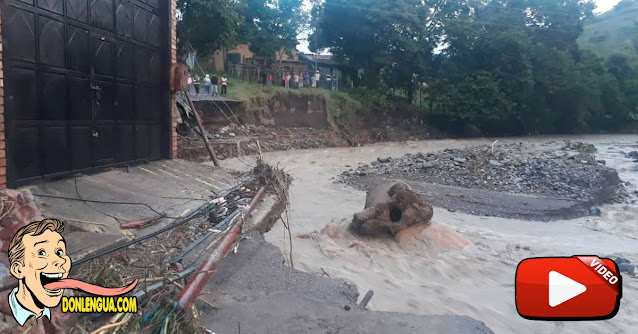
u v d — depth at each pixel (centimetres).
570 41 5006
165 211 651
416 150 3384
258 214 738
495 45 4353
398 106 4191
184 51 2569
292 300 474
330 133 3450
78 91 694
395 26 3969
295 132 3272
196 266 479
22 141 583
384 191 1094
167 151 991
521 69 4422
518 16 4650
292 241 951
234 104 2867
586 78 4772
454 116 4341
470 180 1917
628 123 5462
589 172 1938
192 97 2594
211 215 641
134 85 860
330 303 478
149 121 924
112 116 788
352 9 3866
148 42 907
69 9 664
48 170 634
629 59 5406
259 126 3061
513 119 4656
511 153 2503
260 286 508
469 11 4575
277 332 400
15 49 565
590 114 5006
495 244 1072
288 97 3369
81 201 606
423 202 1053
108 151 780
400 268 856
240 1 3341
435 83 4422
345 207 1444
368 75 4259
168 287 408
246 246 608
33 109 601
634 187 1767
